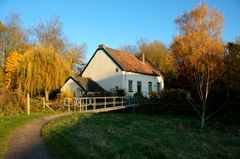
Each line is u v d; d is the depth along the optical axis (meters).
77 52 56.22
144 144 11.73
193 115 29.66
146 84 45.00
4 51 49.50
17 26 50.81
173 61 20.28
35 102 27.20
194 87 24.20
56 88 34.25
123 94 38.69
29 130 15.32
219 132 18.42
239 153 12.97
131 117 24.42
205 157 11.86
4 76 40.72
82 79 40.06
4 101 22.70
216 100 28.25
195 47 18.91
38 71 31.97
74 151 10.39
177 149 12.65
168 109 31.62
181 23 19.45
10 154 10.01
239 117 25.70
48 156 9.79
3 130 14.70
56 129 15.32
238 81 21.58
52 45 51.56
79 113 25.50
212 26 18.78
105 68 41.59
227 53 20.94
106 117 23.00
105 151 10.55
